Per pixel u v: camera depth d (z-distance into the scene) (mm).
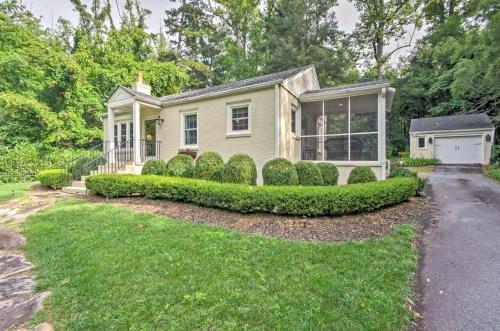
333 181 6809
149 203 6066
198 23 25766
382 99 7770
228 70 24422
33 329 2020
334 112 10695
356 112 10578
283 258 3078
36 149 12250
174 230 4094
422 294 2547
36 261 3264
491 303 2406
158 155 10875
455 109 20484
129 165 9500
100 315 2125
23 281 2775
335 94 8539
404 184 5848
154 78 17219
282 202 4660
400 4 15250
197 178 6805
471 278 2828
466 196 7004
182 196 5789
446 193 7531
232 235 3846
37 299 2418
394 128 23266
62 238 3916
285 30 20875
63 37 21438
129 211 5367
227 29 25062
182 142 10273
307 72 10609
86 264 2998
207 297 2311
